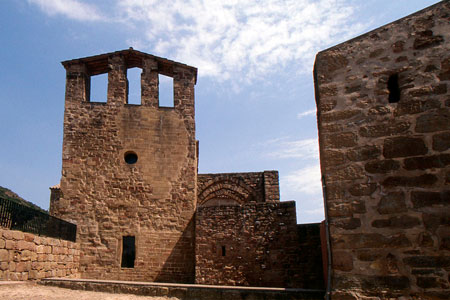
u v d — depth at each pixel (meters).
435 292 7.01
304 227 18.66
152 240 21.02
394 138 7.96
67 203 21.16
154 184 21.86
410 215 7.48
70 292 12.80
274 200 27.38
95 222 21.02
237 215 19.77
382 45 8.52
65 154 21.81
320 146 8.81
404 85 8.13
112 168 21.83
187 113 23.19
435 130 7.67
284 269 18.34
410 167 7.69
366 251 7.62
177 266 20.72
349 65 8.73
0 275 12.82
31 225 15.38
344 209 7.98
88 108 22.53
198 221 20.20
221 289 11.64
